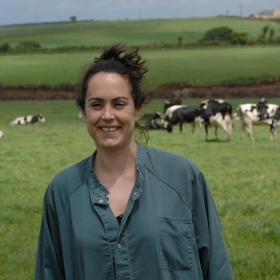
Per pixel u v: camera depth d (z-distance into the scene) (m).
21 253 8.80
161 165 3.52
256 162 18.72
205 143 25.61
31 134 30.81
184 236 3.39
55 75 81.31
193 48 115.56
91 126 3.47
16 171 16.61
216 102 27.22
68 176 3.56
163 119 41.75
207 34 131.00
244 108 28.38
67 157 19.78
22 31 193.25
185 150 21.98
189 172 3.54
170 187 3.45
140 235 3.31
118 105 3.44
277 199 12.55
